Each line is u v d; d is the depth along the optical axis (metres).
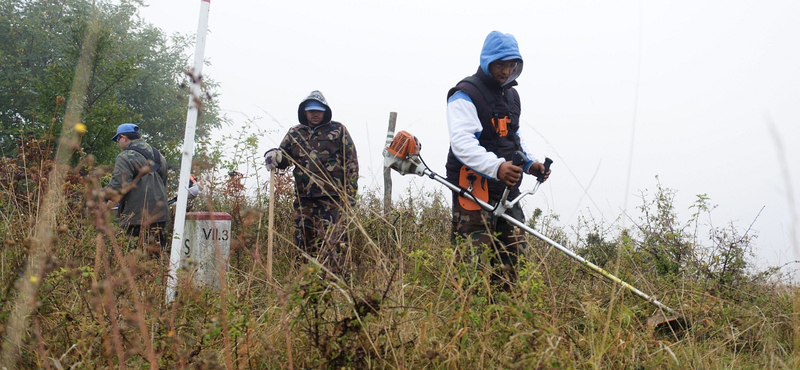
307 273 2.41
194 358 2.36
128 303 2.48
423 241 4.65
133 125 5.75
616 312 3.20
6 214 3.58
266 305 3.22
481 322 2.61
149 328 2.63
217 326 2.46
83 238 3.09
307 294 2.40
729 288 4.04
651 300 3.28
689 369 2.85
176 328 2.65
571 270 3.76
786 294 3.83
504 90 3.82
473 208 3.63
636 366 2.72
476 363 2.48
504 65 3.65
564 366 2.31
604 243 4.89
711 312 3.46
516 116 3.85
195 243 4.02
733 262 4.29
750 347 3.29
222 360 2.55
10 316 2.31
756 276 4.26
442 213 6.14
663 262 4.44
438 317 2.73
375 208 4.98
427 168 3.74
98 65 7.91
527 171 3.76
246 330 2.49
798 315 3.25
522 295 2.77
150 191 5.18
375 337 2.48
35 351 2.32
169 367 2.30
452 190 3.70
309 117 5.30
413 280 3.15
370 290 2.66
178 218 3.60
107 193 2.09
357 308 2.48
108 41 8.04
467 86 3.68
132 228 4.98
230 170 6.02
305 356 2.49
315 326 2.43
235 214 4.30
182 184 3.62
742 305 3.76
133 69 8.16
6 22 20.50
